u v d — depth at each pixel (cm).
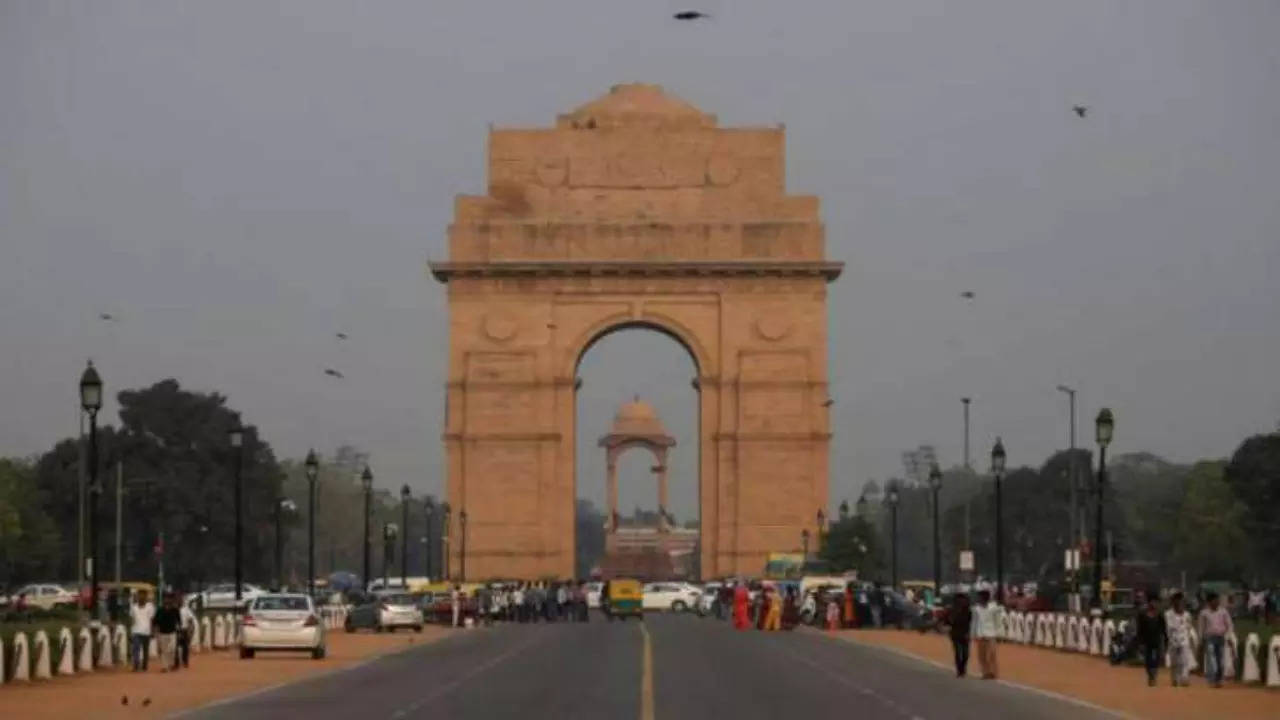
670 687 8288
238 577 13212
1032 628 12825
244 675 9288
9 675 8550
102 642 9781
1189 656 8706
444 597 17288
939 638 14025
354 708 7156
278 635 10681
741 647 12269
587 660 10506
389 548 19962
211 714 6938
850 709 7175
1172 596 8738
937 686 8569
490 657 10912
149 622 9669
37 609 13625
